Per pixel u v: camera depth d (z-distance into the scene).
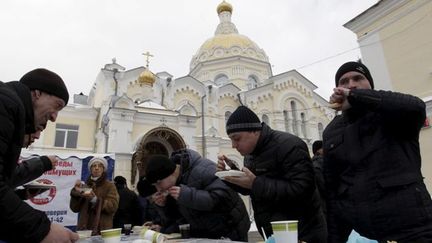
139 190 4.06
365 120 2.04
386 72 9.58
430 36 8.58
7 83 1.79
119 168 14.23
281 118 23.08
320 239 2.35
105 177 5.06
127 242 2.30
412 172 1.82
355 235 1.62
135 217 5.96
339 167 2.13
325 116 25.23
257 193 2.27
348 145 2.06
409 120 1.85
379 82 9.74
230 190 2.97
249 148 2.54
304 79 25.16
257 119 2.56
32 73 1.94
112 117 15.08
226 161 2.73
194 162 3.19
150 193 3.91
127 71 20.39
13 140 1.62
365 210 1.85
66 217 7.33
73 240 1.66
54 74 1.99
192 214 2.99
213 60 27.52
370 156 1.93
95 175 4.98
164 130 15.23
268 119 23.19
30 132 1.87
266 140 2.51
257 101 23.17
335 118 2.38
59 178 7.46
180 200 2.79
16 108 1.60
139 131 15.77
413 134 1.91
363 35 10.41
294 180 2.27
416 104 1.80
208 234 2.99
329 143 2.22
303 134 23.72
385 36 9.72
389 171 1.84
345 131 2.13
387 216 1.76
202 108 21.25
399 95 1.84
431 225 1.66
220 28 32.75
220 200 2.90
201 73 27.69
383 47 9.75
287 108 23.89
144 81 19.73
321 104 25.30
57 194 7.34
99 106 19.94
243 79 26.59
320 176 3.34
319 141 4.95
